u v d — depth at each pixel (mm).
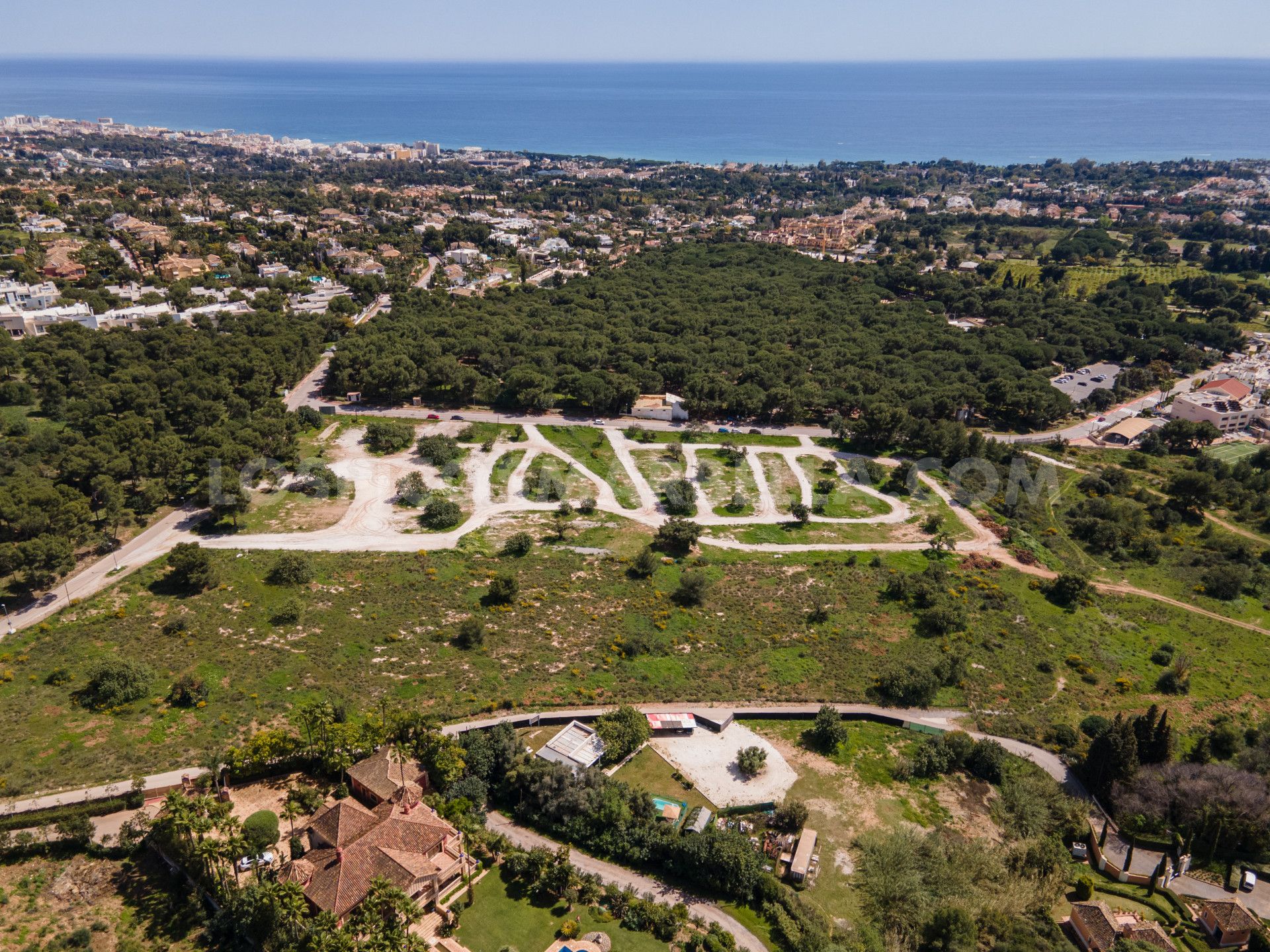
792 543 144750
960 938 70688
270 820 75875
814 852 80500
